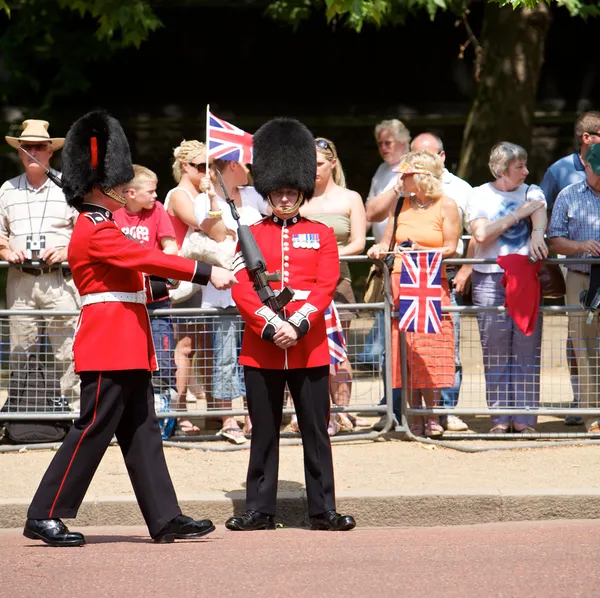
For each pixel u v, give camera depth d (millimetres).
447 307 28547
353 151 68938
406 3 48281
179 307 30438
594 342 28984
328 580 17594
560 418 32844
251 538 21797
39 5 63000
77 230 21594
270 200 23391
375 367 29688
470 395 30969
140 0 47844
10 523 23578
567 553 19312
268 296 22562
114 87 69125
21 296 29016
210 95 69438
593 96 70188
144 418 21703
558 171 30938
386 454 27766
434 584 17234
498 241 29125
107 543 21453
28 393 28844
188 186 29938
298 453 28344
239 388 29000
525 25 50062
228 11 69125
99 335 21250
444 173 31641
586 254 28938
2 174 67188
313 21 69250
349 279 30375
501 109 50188
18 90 67562
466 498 23719
